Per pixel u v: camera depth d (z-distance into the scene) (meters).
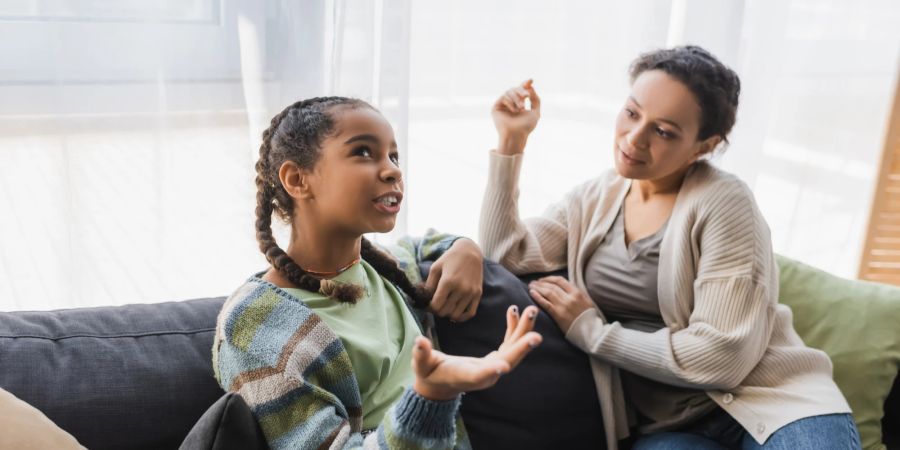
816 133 2.03
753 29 1.87
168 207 1.49
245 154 1.51
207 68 1.44
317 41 1.49
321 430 0.92
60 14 1.33
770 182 2.06
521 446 1.23
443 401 0.85
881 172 2.01
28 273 1.43
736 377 1.21
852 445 1.15
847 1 1.94
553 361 1.28
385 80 1.54
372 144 1.05
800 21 1.94
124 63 1.39
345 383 1.00
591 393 1.29
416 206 1.75
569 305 1.30
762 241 1.23
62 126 1.38
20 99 1.34
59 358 1.05
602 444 1.30
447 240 1.32
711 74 1.23
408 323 1.15
